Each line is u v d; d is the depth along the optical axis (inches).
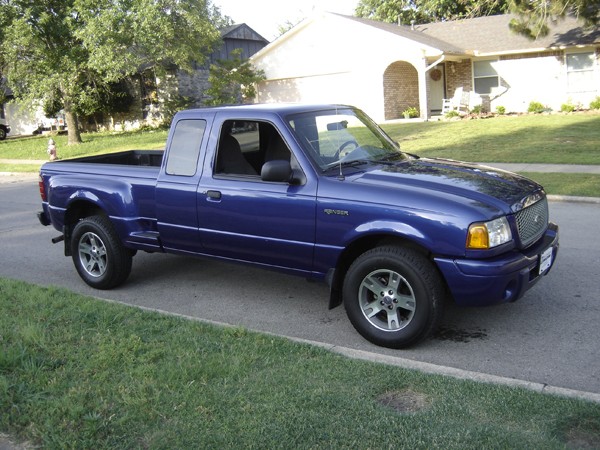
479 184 197.0
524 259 186.2
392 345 192.7
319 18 1117.1
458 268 180.2
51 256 343.6
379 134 244.2
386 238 200.2
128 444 132.1
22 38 1048.2
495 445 125.6
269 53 1194.0
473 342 197.5
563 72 1010.7
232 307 243.0
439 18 1652.3
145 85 1470.2
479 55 1053.8
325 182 201.8
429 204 183.6
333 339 207.2
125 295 263.4
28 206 538.0
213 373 162.4
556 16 815.7
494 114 1021.8
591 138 692.1
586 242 313.1
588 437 129.0
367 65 1093.8
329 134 224.7
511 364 180.1
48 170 285.7
